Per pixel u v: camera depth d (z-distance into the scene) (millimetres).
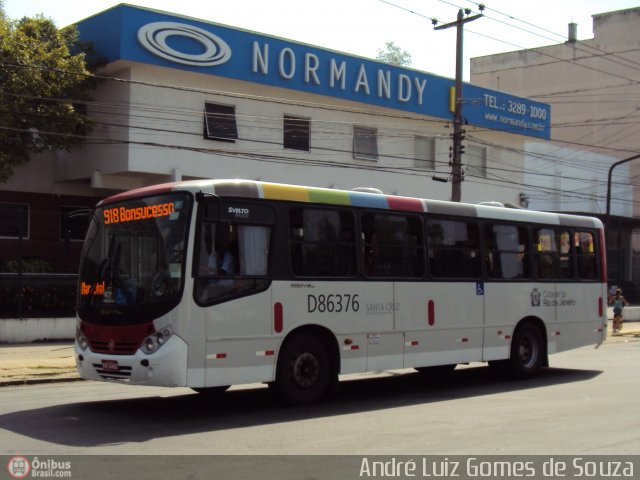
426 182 31625
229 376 10133
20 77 21422
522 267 14867
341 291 11547
